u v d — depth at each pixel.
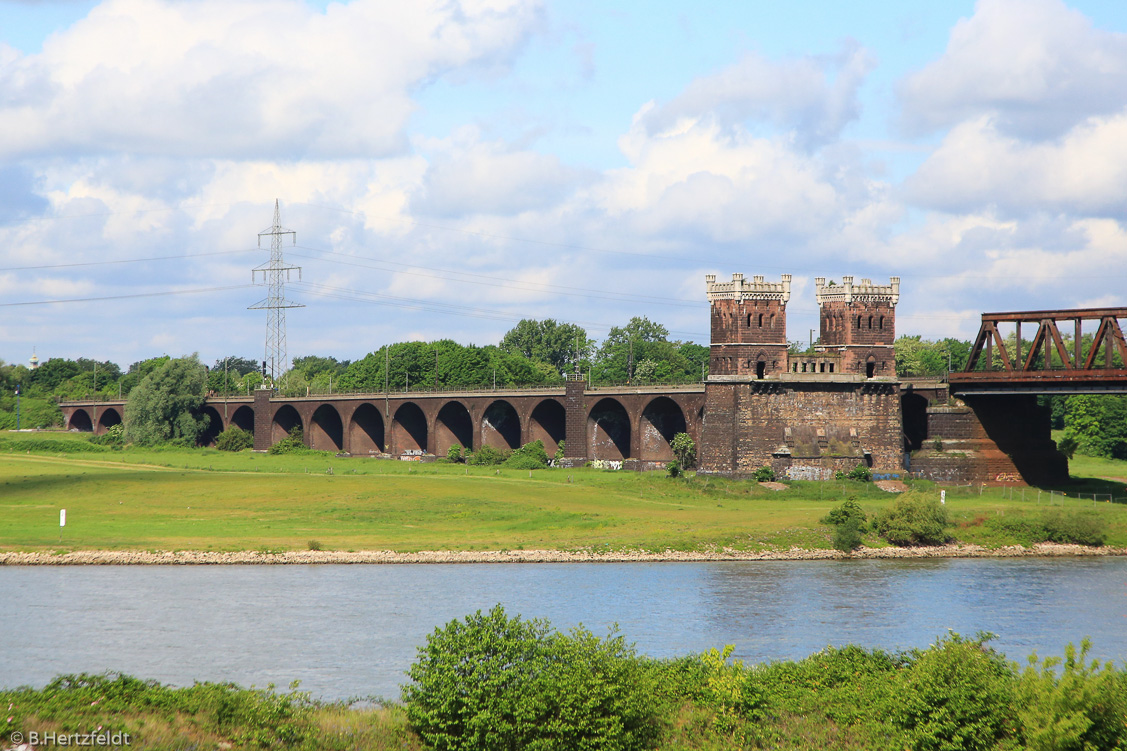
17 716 44.06
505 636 50.28
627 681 48.94
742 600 96.56
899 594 99.81
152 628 83.56
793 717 51.50
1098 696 45.22
